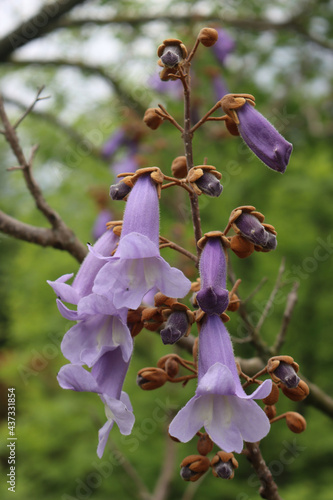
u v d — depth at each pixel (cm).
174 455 446
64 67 752
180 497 728
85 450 752
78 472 741
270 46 829
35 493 775
